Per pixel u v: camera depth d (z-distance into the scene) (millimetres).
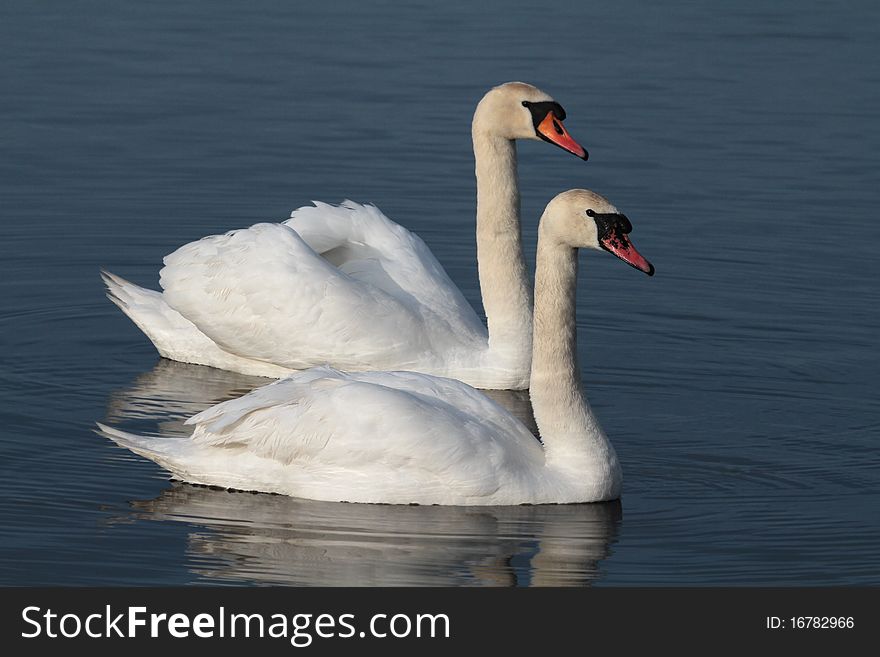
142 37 31469
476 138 17531
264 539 12797
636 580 12273
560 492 13602
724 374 17234
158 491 13781
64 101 27047
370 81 28516
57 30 31766
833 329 18516
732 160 24594
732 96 28156
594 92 28078
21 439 14992
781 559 12648
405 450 13367
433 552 12625
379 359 17125
